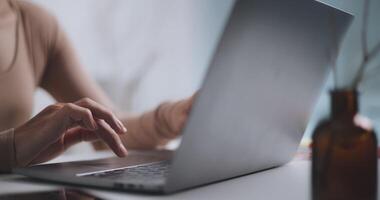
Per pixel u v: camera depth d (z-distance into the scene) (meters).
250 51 0.45
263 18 0.45
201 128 0.43
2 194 0.49
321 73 0.61
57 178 0.55
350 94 0.40
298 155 0.84
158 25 2.04
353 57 1.23
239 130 0.50
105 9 1.93
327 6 0.57
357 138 0.40
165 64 2.06
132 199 0.45
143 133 1.00
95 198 0.46
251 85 0.47
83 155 0.90
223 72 0.42
